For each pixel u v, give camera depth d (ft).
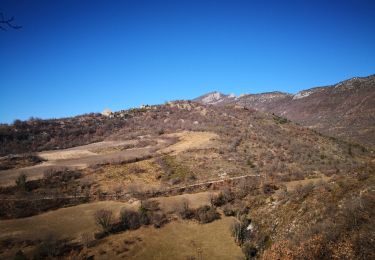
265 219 152.15
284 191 173.37
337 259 93.71
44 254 135.64
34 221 159.74
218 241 146.72
